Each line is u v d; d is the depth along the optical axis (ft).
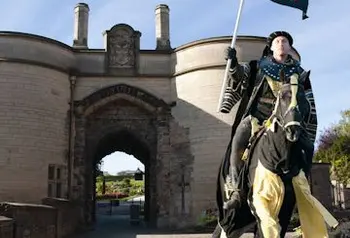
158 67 102.68
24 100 90.68
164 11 110.73
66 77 98.84
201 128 95.35
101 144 105.19
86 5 109.81
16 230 56.95
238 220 19.72
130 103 102.32
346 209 118.52
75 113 99.25
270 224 17.08
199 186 93.30
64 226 77.61
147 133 101.96
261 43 98.02
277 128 17.92
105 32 103.35
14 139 88.58
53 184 92.48
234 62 20.12
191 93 97.81
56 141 94.22
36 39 94.07
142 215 133.39
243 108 20.90
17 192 86.89
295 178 18.07
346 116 184.85
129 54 102.83
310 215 17.75
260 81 19.92
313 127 19.13
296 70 19.65
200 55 98.12
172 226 94.99
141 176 139.13
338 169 146.82
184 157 96.73
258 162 18.44
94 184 108.68
